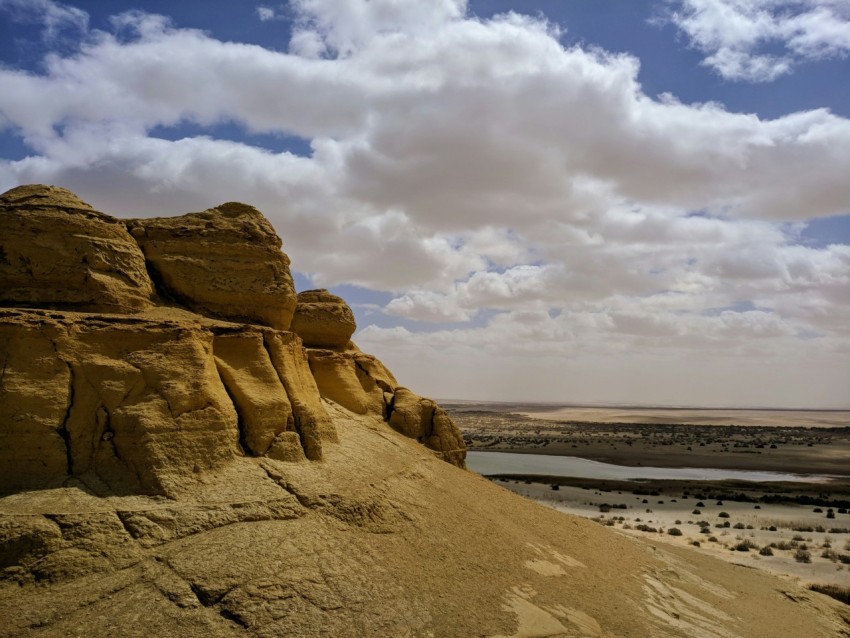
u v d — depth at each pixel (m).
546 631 15.86
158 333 17.92
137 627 12.20
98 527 14.02
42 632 11.73
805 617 24.33
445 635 14.42
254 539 15.17
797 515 52.16
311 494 17.72
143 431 16.05
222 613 12.96
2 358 15.70
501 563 19.16
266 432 19.25
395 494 20.62
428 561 17.47
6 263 18.89
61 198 20.30
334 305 34.78
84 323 17.25
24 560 13.04
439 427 33.06
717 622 20.59
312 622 13.43
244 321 24.23
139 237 23.64
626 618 18.23
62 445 15.58
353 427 26.80
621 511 52.19
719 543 39.94
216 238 24.61
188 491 15.89
